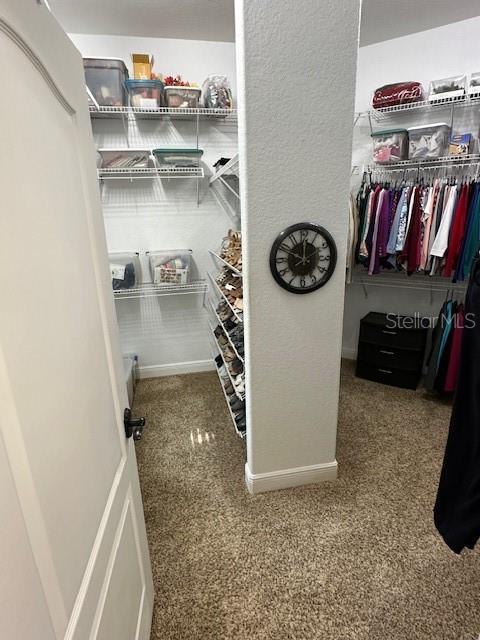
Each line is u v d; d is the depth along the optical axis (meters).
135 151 2.66
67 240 0.72
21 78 0.55
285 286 1.67
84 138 0.85
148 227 3.04
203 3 2.22
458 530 0.97
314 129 1.50
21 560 0.48
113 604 0.87
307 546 1.66
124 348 3.33
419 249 2.78
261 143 1.47
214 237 3.17
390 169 3.03
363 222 2.96
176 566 1.58
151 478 2.12
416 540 1.68
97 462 0.83
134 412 2.82
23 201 0.54
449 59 2.67
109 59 2.41
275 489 2.00
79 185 0.80
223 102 2.62
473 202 2.51
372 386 3.12
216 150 2.96
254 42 1.36
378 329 3.08
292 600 1.43
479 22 2.52
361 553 1.62
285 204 1.57
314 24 1.38
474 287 0.93
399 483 2.03
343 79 1.46
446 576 1.51
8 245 0.50
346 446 2.34
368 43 2.88
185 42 2.71
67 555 0.64
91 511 0.77
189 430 2.58
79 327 0.76
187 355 3.46
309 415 1.92
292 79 1.42
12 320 0.50
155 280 2.99
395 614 1.38
